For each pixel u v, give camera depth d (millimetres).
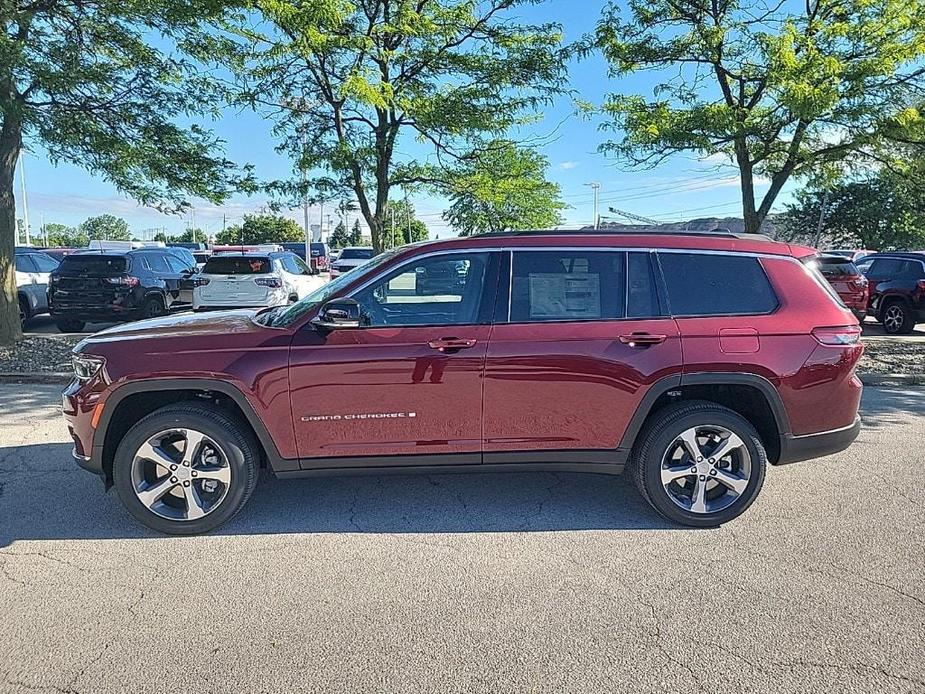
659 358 4082
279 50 8547
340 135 9828
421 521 4316
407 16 8867
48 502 4590
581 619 3170
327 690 2664
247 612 3232
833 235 47219
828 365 4188
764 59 8961
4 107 8305
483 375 4055
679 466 4199
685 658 2867
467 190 9992
